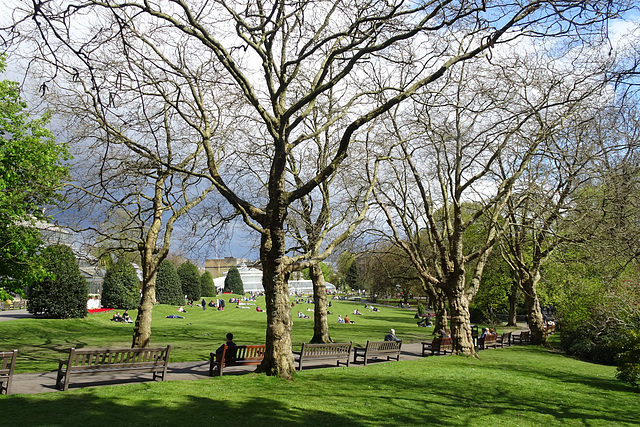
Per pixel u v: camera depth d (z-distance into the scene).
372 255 26.81
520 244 27.45
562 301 25.77
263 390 10.23
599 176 14.98
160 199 17.98
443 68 10.91
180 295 55.38
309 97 10.92
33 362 15.54
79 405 8.18
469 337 20.00
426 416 9.05
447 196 20.70
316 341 21.12
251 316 48.53
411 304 93.75
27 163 16.45
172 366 14.12
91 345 22.33
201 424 7.35
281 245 12.05
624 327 20.30
